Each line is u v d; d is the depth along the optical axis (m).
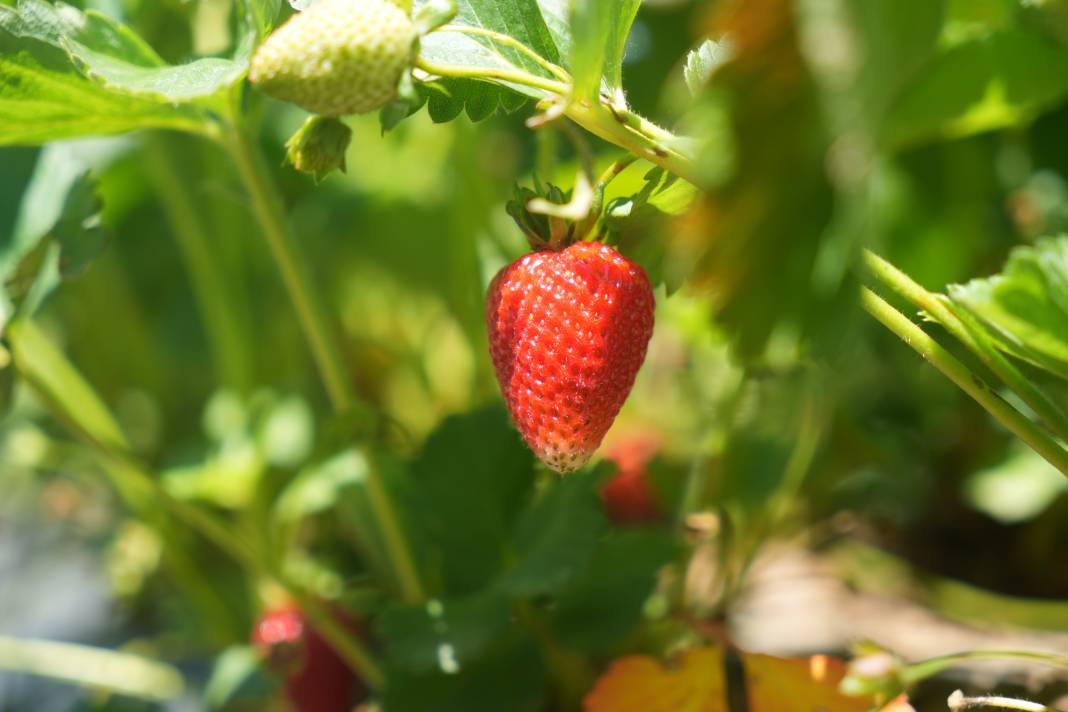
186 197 0.59
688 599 0.49
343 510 0.56
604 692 0.42
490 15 0.38
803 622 0.52
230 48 0.44
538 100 0.38
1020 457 0.53
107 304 0.74
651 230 0.37
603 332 0.37
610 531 0.44
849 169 0.31
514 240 0.61
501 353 0.37
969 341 0.36
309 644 0.50
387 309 0.72
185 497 0.57
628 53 0.54
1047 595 0.53
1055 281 0.35
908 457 0.55
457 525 0.44
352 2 0.34
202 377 0.74
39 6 0.40
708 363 0.57
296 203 0.70
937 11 0.32
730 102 0.32
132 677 0.54
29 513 0.79
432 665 0.41
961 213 0.51
